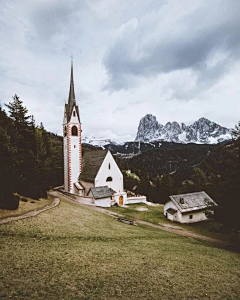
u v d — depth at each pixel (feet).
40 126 189.37
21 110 128.16
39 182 127.65
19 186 108.47
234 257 67.31
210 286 40.86
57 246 56.03
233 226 84.17
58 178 212.64
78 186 174.19
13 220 72.13
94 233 75.46
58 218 85.92
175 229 113.70
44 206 104.99
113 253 55.47
